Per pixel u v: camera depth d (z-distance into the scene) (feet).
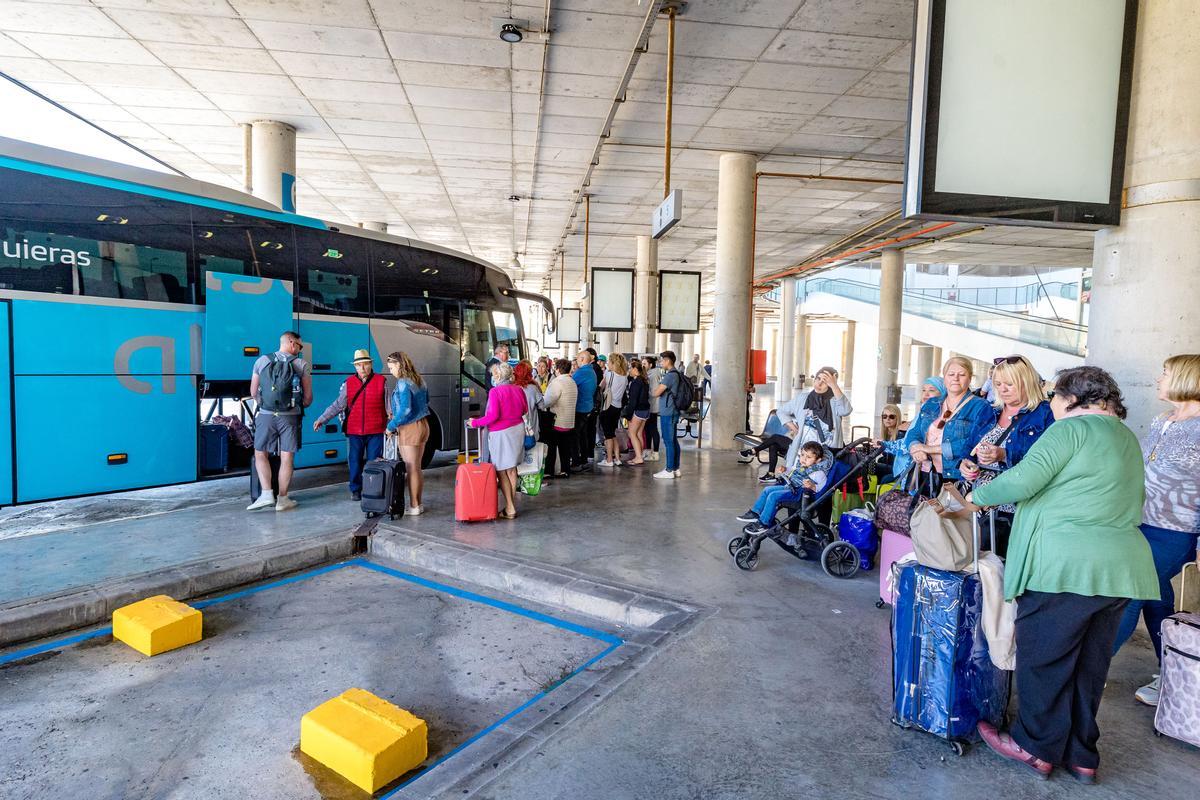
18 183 18.06
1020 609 8.51
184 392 21.52
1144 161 14.02
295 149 37.35
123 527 19.98
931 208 13.88
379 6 23.35
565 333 93.91
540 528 20.72
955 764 8.68
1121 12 14.14
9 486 17.87
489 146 39.11
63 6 23.40
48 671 12.12
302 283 25.14
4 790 8.70
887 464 20.47
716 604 14.51
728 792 8.09
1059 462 8.03
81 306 19.19
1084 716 8.33
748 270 40.91
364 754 8.82
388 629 14.26
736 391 41.09
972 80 13.93
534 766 8.63
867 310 101.76
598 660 12.12
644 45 25.32
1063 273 94.89
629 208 55.88
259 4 23.29
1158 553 10.28
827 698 10.43
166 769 9.26
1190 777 8.46
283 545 18.11
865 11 23.43
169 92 31.17
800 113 33.42
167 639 13.00
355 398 23.57
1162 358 13.82
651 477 30.58
